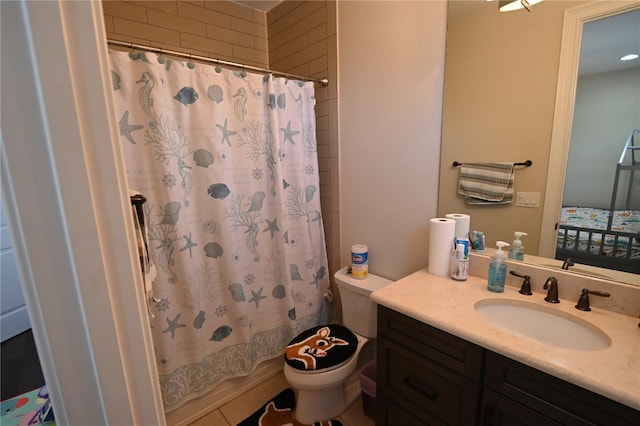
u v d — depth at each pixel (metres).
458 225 1.38
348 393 1.73
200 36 1.95
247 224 1.68
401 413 1.22
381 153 1.67
